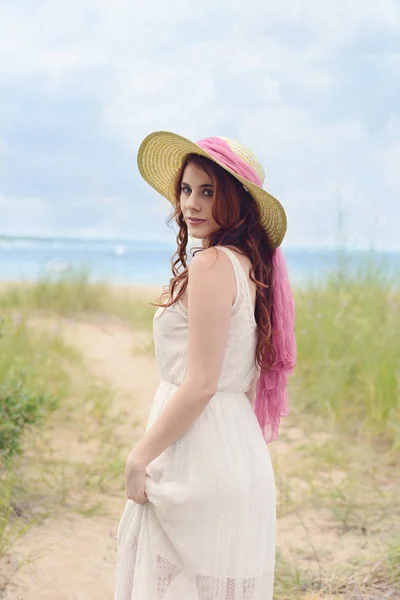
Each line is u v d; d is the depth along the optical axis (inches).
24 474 187.9
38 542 157.2
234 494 88.7
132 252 1953.7
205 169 92.9
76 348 356.2
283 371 102.2
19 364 263.9
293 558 154.6
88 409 262.8
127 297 560.7
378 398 234.5
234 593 89.6
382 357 247.4
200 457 89.1
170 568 89.6
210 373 87.4
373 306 298.2
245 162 93.3
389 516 174.7
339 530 168.9
